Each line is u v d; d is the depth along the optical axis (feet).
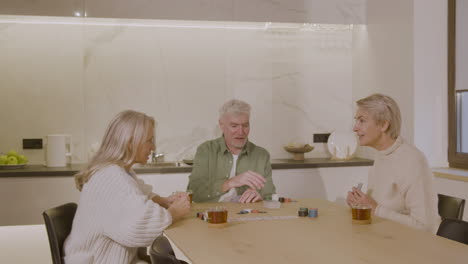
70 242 5.98
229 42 12.97
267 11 12.78
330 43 13.67
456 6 11.17
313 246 5.00
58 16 11.57
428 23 11.43
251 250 4.87
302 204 7.82
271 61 13.24
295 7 12.96
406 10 11.53
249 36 13.08
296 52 13.41
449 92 11.44
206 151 9.03
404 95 11.68
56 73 12.12
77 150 12.28
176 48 12.70
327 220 6.40
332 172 12.12
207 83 12.91
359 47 13.50
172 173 11.24
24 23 11.93
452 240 5.38
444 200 7.61
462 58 11.02
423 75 11.43
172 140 12.74
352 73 13.88
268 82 13.24
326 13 13.17
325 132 13.70
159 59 12.60
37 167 11.37
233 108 8.68
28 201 10.46
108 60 12.34
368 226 6.00
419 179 6.59
